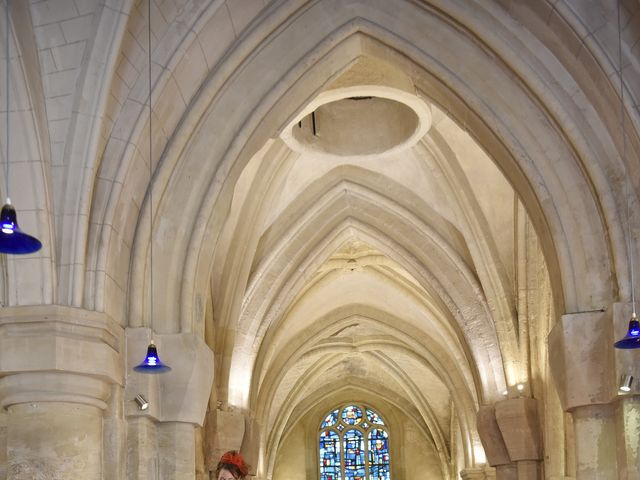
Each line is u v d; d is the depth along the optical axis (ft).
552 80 38.06
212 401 63.72
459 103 41.42
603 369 37.81
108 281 35.65
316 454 116.88
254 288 66.28
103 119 35.17
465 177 61.77
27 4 34.50
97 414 34.78
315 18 40.32
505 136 39.75
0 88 33.91
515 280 63.52
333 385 113.50
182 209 39.52
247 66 40.04
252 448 67.51
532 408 63.16
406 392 110.01
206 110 39.68
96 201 35.68
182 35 36.52
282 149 60.90
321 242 67.56
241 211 62.03
